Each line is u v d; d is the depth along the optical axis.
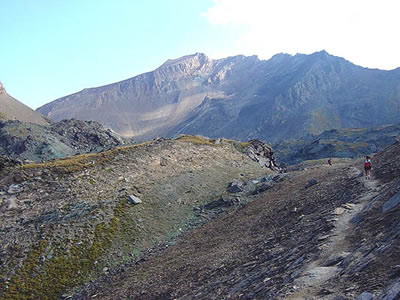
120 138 193.88
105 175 52.00
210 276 20.39
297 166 99.00
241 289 14.61
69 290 30.41
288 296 10.49
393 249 10.51
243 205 45.81
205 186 56.72
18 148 148.25
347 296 8.88
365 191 23.41
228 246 27.84
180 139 85.38
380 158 40.38
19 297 29.23
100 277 32.19
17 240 35.56
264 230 28.33
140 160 60.34
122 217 42.12
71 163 54.03
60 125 182.62
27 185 45.31
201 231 39.44
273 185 52.69
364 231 14.45
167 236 40.59
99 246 36.50
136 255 36.03
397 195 16.17
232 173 66.19
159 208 46.69
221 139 91.94
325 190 32.22
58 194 44.50
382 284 8.60
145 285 25.23
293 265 14.06
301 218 24.47
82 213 41.16
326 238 15.48
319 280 11.01
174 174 58.91
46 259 33.66
